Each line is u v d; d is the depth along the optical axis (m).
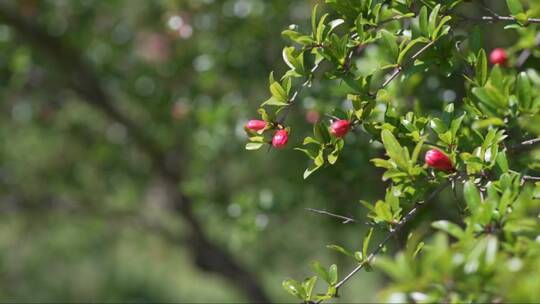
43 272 14.48
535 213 3.09
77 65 9.45
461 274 2.25
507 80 3.19
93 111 10.67
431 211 5.52
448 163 3.00
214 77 7.83
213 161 8.03
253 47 7.71
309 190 7.16
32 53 9.23
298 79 6.02
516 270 2.25
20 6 8.83
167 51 8.90
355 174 5.84
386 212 3.12
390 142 3.02
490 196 2.63
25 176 10.99
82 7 9.18
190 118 8.41
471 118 3.55
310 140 3.24
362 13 3.27
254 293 10.30
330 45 3.21
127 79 9.05
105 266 16.53
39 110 9.82
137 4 9.28
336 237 9.61
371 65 4.76
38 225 12.03
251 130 3.25
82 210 10.97
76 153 10.90
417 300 2.38
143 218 11.07
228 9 7.57
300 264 10.91
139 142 9.73
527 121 2.84
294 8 7.35
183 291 17.59
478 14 6.39
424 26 3.18
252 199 7.27
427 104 5.24
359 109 3.23
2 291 14.02
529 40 4.19
